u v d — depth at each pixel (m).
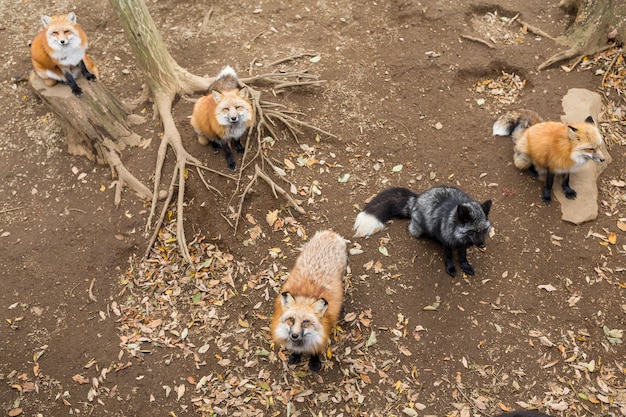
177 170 3.76
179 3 4.84
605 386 3.05
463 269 3.41
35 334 3.33
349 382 3.12
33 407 3.10
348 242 3.58
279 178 3.80
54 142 3.97
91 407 3.09
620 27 4.21
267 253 3.58
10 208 3.74
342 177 3.86
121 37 4.57
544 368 3.12
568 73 4.23
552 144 3.47
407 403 3.05
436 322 3.29
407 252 3.53
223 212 3.69
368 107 4.16
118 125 3.88
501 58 4.33
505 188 3.73
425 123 4.07
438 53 4.40
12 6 4.73
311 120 4.08
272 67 4.32
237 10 4.79
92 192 3.81
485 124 4.03
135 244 3.63
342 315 3.32
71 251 3.59
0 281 3.49
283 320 2.86
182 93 4.07
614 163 3.82
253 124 3.84
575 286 3.35
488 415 2.99
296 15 4.74
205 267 3.55
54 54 3.59
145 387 3.14
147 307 3.42
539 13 4.64
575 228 3.55
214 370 3.19
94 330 3.34
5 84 4.25
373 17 4.73
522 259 3.46
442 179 3.81
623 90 4.11
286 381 3.14
